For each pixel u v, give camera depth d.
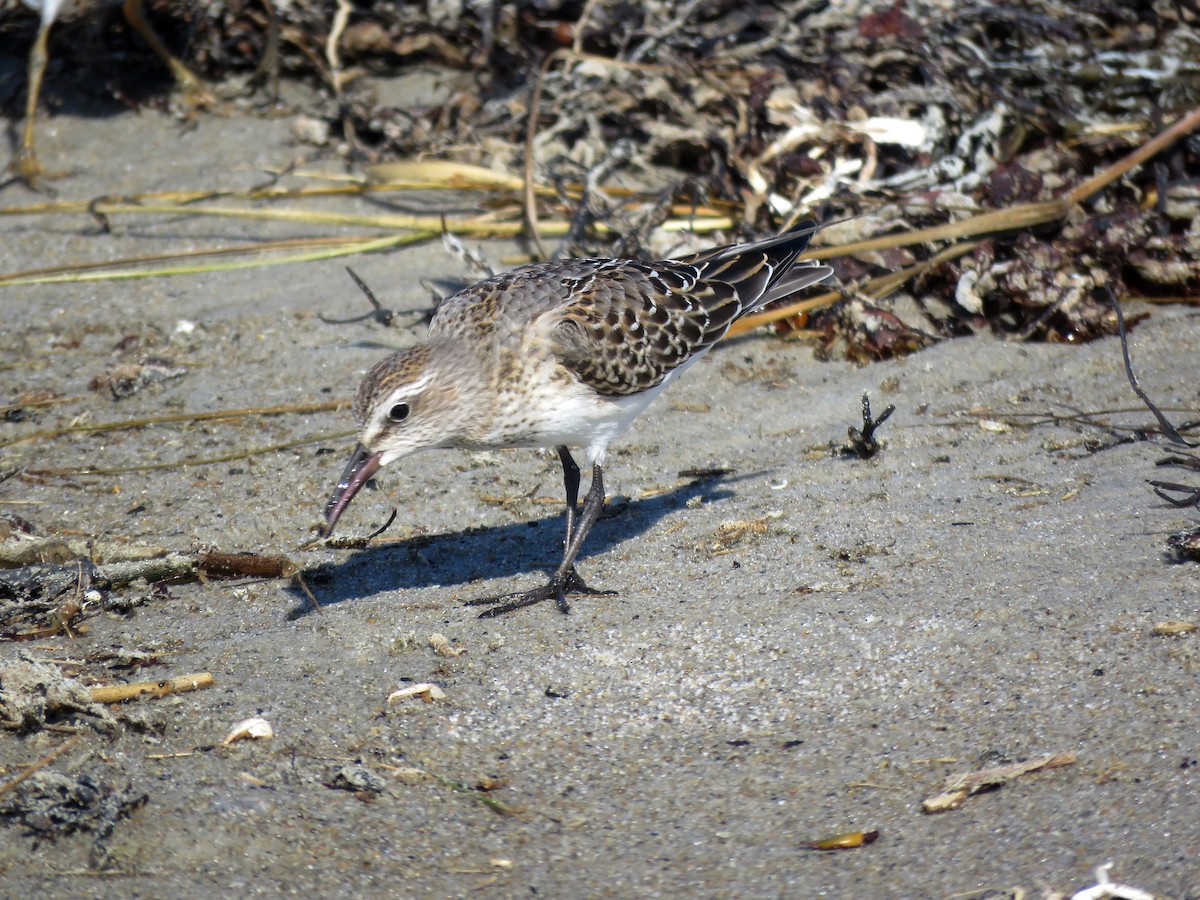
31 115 14.96
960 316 12.48
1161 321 12.05
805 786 6.75
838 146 13.88
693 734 7.28
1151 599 7.80
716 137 14.29
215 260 13.94
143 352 12.56
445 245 13.10
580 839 6.46
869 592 8.38
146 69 16.30
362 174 14.96
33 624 8.71
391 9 16.17
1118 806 6.20
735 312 9.83
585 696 7.67
